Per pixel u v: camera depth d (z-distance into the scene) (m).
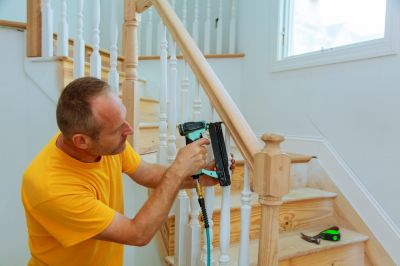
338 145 1.89
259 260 0.87
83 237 0.83
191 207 1.20
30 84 1.63
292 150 2.20
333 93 1.92
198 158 0.92
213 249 1.37
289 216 1.67
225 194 1.04
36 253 0.96
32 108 1.63
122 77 2.04
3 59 1.64
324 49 2.01
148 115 2.28
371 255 1.65
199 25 3.01
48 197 0.80
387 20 1.62
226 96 1.04
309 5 2.21
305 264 1.45
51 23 1.62
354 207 1.75
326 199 1.81
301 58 2.13
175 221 1.28
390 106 1.60
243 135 0.94
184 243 1.25
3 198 1.68
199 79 1.13
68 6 2.92
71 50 2.01
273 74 2.38
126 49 1.55
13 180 1.67
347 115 1.83
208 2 2.79
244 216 0.99
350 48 1.80
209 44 2.81
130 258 1.55
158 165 1.19
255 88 2.57
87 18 3.09
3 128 1.66
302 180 2.02
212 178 1.06
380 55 1.64
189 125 0.99
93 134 0.82
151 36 2.93
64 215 0.81
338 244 1.53
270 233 0.84
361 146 1.75
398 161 1.57
